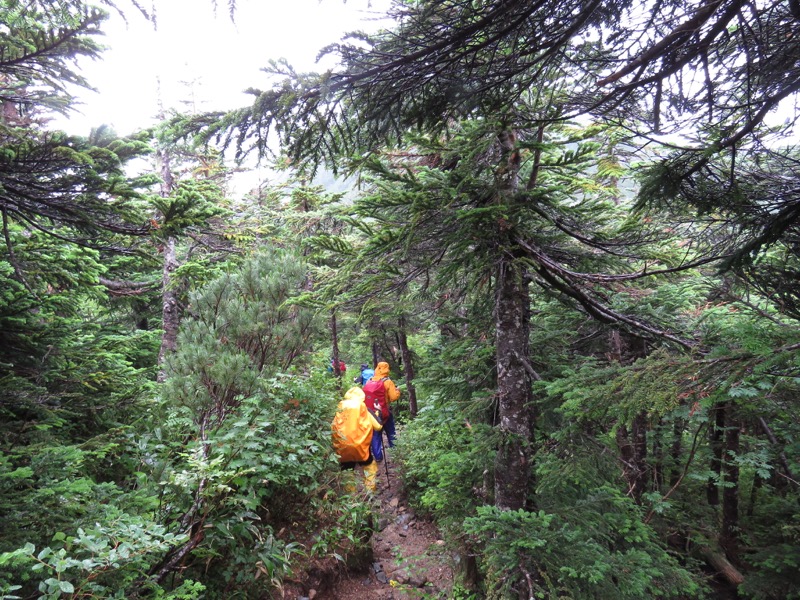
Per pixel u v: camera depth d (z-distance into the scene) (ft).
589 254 12.35
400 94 9.09
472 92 9.07
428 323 20.61
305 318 20.76
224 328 19.92
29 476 8.93
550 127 12.73
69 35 11.85
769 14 6.31
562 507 12.65
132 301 30.35
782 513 19.89
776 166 7.73
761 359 6.63
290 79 7.94
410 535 20.38
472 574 15.62
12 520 7.98
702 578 16.81
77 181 12.38
